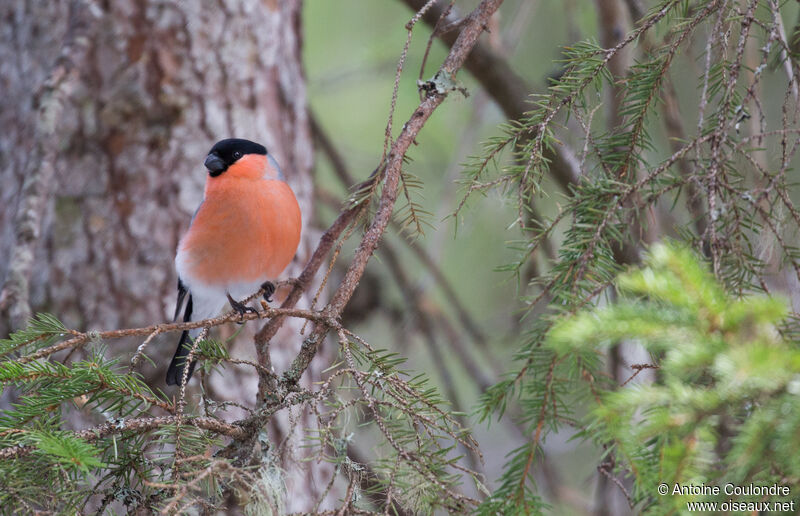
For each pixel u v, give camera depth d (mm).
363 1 11484
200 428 3762
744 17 3883
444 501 3500
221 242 6352
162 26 7270
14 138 7395
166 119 7246
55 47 7359
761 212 3613
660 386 2785
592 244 3697
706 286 2715
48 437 3479
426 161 10578
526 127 4270
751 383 2508
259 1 7703
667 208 6660
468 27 4598
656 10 4250
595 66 4246
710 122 4031
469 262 11070
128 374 3990
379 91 11508
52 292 6996
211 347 4133
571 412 3373
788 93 3953
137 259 7102
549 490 8680
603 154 4277
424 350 11125
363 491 3557
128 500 3756
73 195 7090
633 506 3252
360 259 4121
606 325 2711
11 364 3855
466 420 9102
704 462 2758
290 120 7973
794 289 4301
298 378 4043
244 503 3424
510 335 9711
